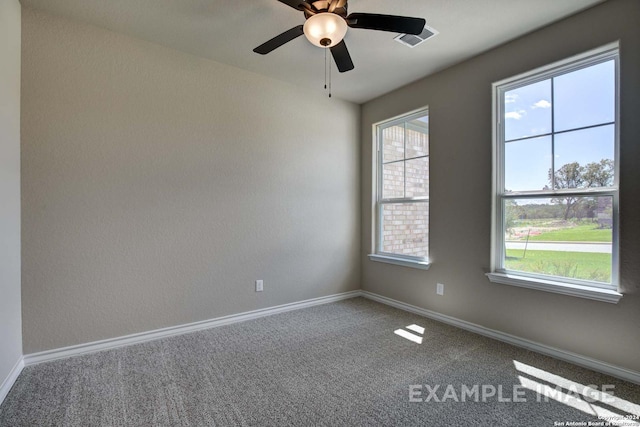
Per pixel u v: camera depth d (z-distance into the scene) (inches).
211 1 85.5
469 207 117.7
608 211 87.5
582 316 90.0
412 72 128.2
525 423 66.0
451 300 123.8
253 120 129.0
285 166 138.3
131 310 104.0
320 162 149.6
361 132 164.2
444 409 70.6
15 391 76.5
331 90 146.7
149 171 106.6
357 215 163.3
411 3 85.4
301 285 144.2
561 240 96.6
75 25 94.5
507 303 106.8
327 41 73.4
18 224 85.1
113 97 100.2
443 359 94.3
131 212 103.5
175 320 112.2
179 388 78.6
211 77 118.6
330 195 153.2
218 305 121.4
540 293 98.9
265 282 133.3
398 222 149.2
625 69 82.3
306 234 145.3
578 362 90.6
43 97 90.0
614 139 86.4
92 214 97.3
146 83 105.8
